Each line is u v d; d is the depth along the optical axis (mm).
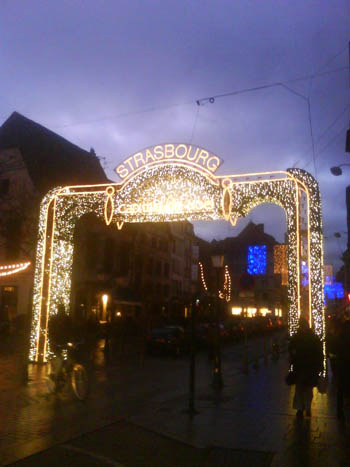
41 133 40781
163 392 12961
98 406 10461
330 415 9859
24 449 6969
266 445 7434
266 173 16391
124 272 43688
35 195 30703
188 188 16891
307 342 9633
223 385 14328
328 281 37406
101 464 6438
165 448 7285
